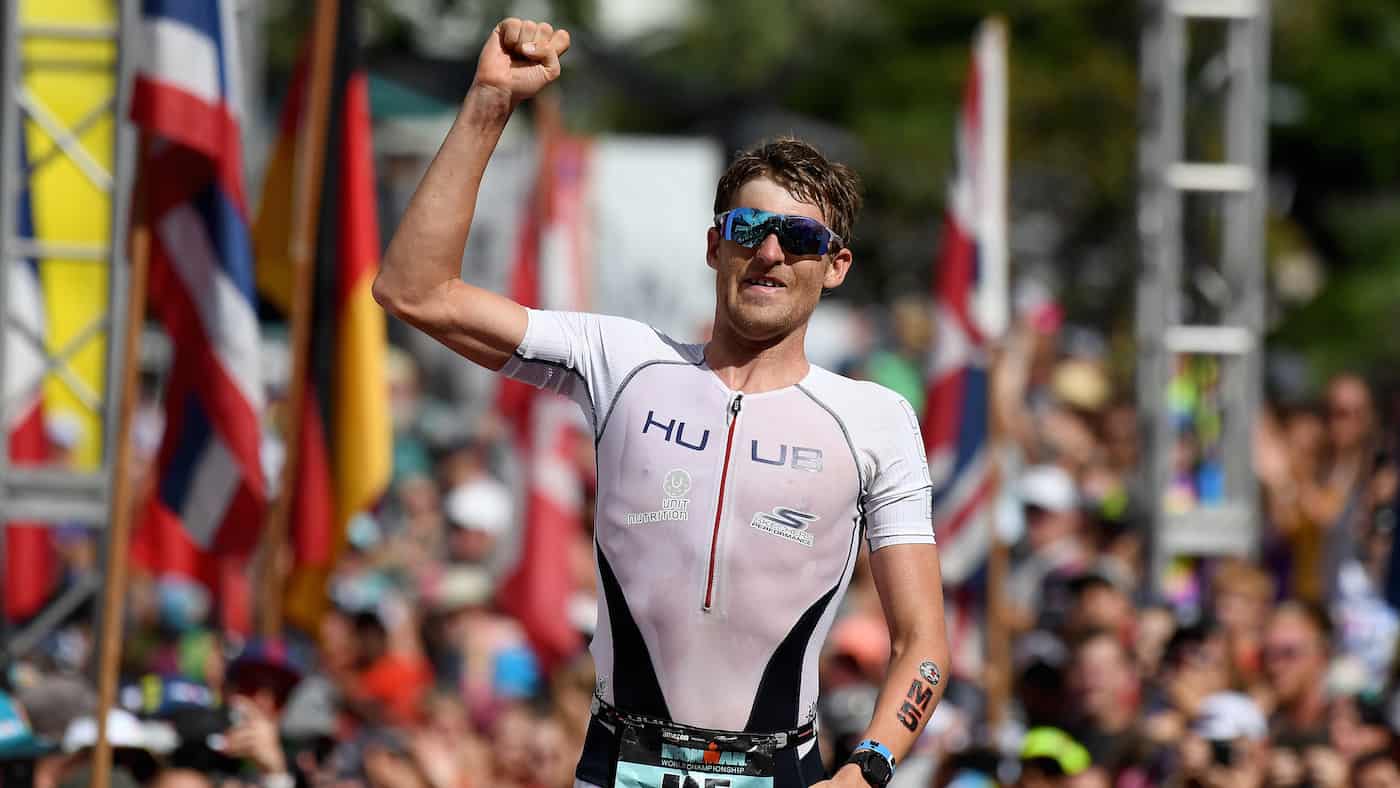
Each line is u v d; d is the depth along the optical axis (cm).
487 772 2584
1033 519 3272
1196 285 3206
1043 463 3806
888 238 7956
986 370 2945
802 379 1074
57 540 3092
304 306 2308
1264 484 3341
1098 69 7381
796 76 8575
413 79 6338
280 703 1959
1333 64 8038
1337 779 2167
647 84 8775
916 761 2305
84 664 2509
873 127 7938
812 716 1070
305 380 2353
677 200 5106
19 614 2339
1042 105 7400
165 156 2094
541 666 3145
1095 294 7388
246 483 2127
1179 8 3056
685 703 1041
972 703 2712
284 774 1867
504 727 2591
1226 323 3117
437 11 6650
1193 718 2203
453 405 5884
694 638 1039
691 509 1043
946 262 2980
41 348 2159
